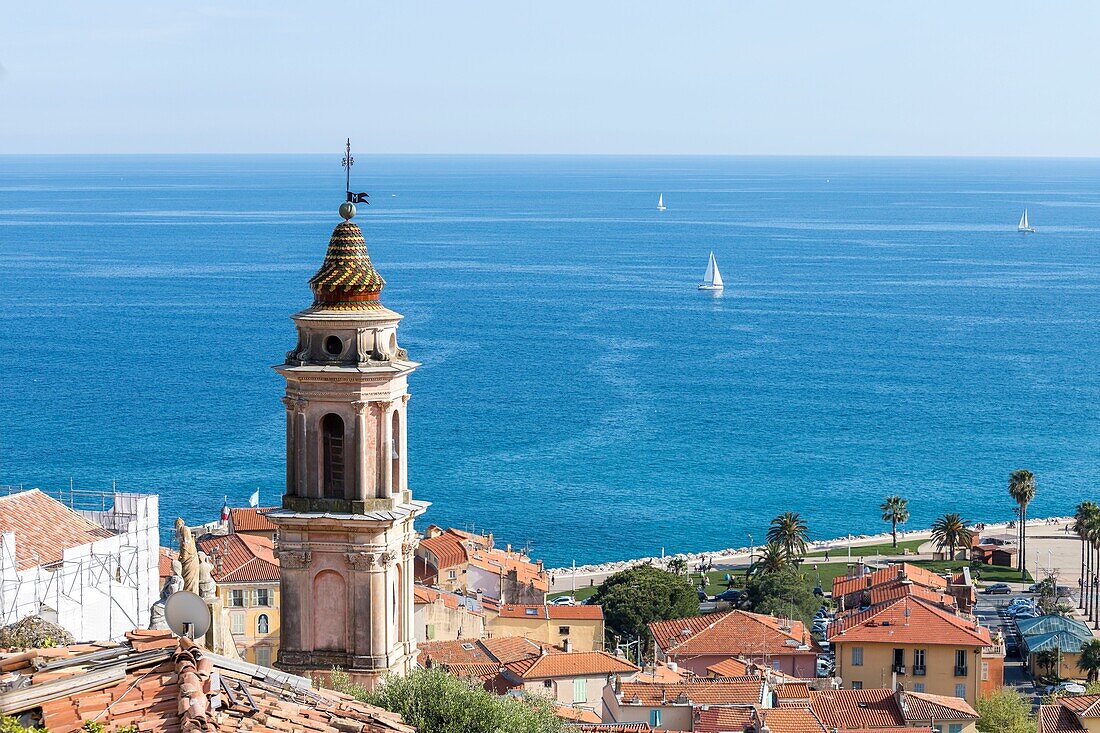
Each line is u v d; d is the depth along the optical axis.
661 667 168.75
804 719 133.88
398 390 71.75
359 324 70.00
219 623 68.50
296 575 71.31
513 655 165.00
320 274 70.44
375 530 70.31
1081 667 195.88
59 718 40.56
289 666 71.44
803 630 190.00
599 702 157.38
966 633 174.12
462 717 70.94
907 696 148.75
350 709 46.50
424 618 181.00
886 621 177.50
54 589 113.19
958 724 145.50
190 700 41.22
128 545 124.12
